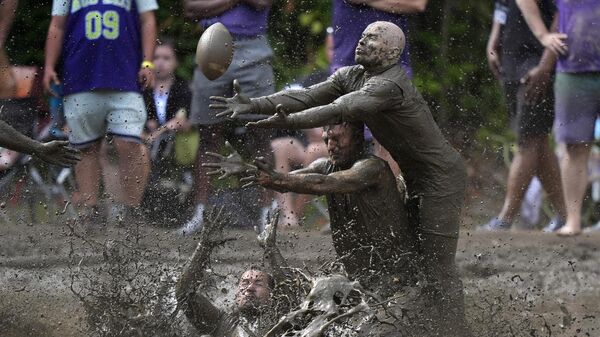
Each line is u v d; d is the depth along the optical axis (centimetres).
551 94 2500
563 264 2239
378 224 1664
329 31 2502
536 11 2467
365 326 1595
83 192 2377
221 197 2425
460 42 3047
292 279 1672
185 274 1695
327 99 1650
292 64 2812
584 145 2450
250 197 2425
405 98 1616
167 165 2512
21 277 2038
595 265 2219
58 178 2547
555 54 2439
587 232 2494
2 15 2603
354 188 1622
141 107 2389
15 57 2634
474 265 2233
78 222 2338
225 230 2258
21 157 2561
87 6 2350
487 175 2916
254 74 2403
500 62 2536
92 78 2361
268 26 2697
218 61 1658
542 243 2394
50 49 2378
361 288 1519
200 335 1706
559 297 2041
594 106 2430
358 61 1620
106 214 2355
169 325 1698
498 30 2528
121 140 2380
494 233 2503
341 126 1642
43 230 2377
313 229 2466
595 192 2692
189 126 2547
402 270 1684
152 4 2378
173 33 2606
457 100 3027
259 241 1730
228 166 1579
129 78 2370
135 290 1727
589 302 2014
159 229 2347
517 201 2559
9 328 1831
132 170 2386
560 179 2522
